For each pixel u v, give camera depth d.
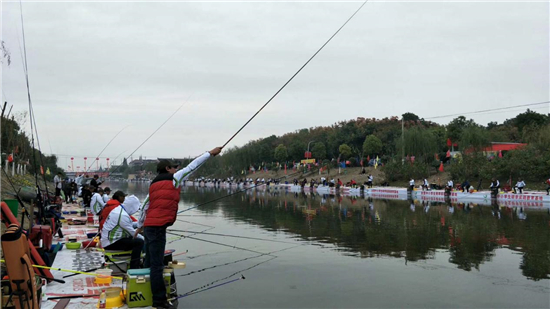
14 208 6.69
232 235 12.08
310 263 8.28
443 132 53.00
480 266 7.99
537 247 9.98
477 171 36.94
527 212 19.03
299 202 27.25
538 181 33.12
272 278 7.10
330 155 67.00
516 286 6.60
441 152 50.69
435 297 6.03
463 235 11.89
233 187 65.06
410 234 12.13
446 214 18.14
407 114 69.81
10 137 17.23
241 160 75.75
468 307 5.61
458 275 7.30
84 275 6.23
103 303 4.89
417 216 17.28
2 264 4.62
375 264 8.19
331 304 5.70
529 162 33.72
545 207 22.09
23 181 19.25
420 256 8.97
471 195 30.00
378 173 48.69
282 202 27.42
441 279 7.04
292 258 8.79
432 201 27.66
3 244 3.90
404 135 44.75
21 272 3.96
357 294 6.17
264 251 9.62
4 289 4.02
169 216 4.93
